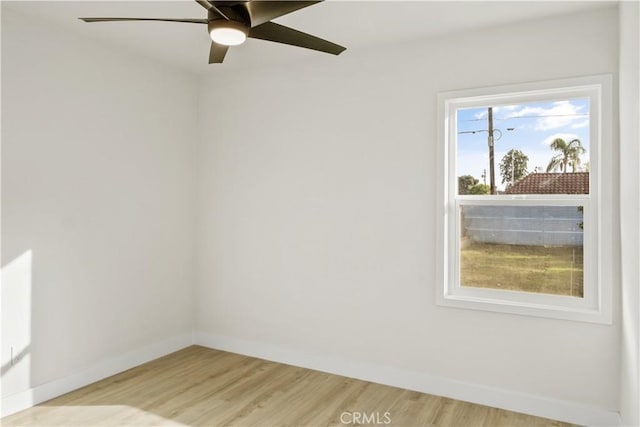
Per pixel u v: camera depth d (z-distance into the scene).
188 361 3.69
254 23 1.84
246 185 3.88
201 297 4.12
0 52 2.66
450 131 3.12
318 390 3.11
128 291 3.50
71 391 3.05
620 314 2.52
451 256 3.12
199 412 2.76
